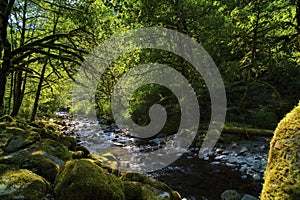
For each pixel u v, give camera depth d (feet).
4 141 18.99
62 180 13.48
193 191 23.73
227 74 51.83
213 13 45.60
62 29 46.42
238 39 43.93
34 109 52.95
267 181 7.85
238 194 21.50
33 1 36.68
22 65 35.27
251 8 43.57
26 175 13.80
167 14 45.11
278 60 45.39
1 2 32.14
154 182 17.03
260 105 46.78
